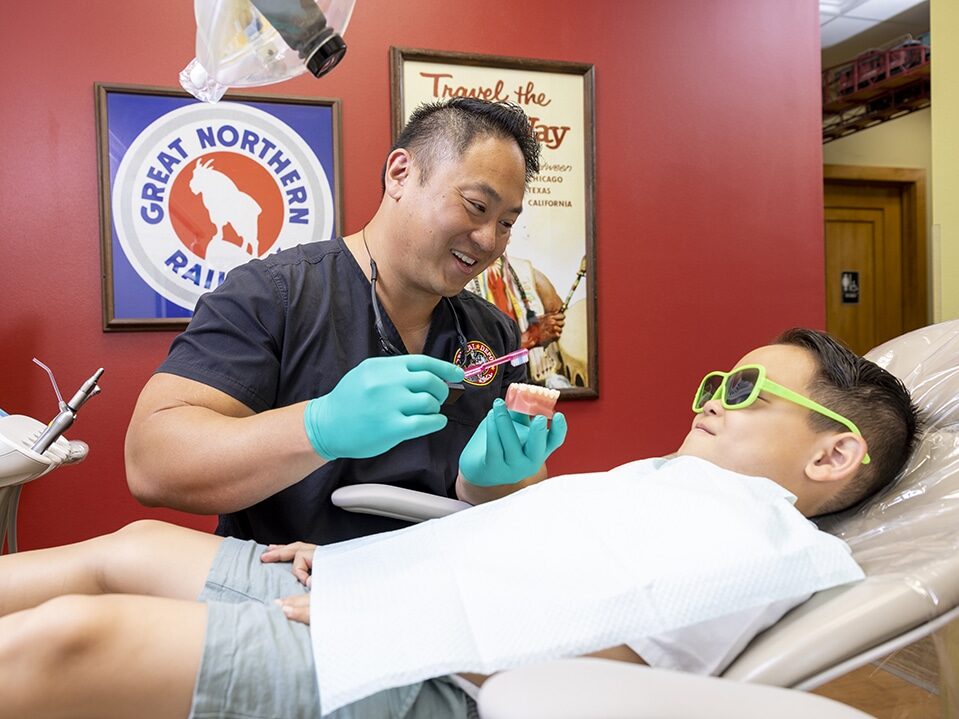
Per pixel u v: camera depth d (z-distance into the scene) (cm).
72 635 66
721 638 75
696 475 91
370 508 113
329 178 208
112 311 192
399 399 90
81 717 68
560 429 112
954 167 282
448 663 69
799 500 102
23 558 92
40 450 127
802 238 253
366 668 70
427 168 115
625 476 99
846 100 405
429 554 86
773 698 53
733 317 246
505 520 88
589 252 229
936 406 116
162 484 98
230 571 91
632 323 237
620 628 72
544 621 72
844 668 69
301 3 78
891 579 76
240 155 202
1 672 65
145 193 195
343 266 126
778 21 250
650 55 236
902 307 493
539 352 226
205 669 70
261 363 113
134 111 193
